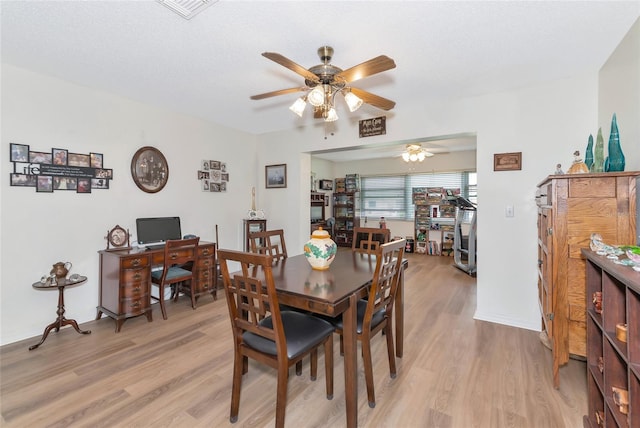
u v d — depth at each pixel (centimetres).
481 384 205
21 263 267
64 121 289
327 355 190
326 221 784
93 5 175
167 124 375
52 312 285
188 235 379
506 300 306
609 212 183
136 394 194
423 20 188
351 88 216
